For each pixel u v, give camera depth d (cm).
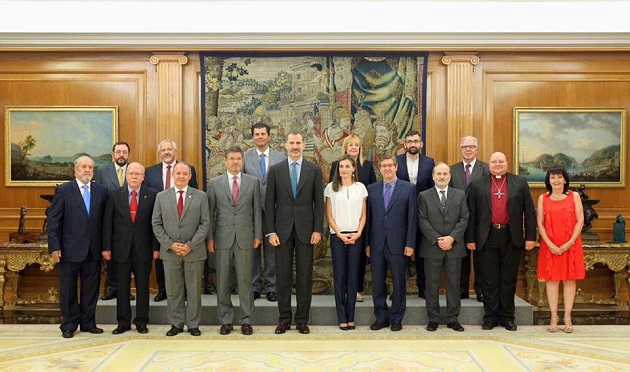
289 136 633
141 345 580
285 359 534
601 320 703
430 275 643
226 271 627
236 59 781
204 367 510
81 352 556
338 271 644
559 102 789
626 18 760
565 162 788
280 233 627
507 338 609
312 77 782
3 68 782
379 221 640
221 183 632
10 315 717
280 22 761
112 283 713
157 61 775
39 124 785
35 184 785
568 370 504
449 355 548
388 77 782
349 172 637
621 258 733
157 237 614
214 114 781
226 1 762
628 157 788
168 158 691
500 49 771
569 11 763
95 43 762
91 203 621
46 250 727
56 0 757
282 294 630
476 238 650
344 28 759
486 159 786
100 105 784
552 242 639
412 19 763
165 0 760
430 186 699
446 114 785
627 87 789
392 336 616
